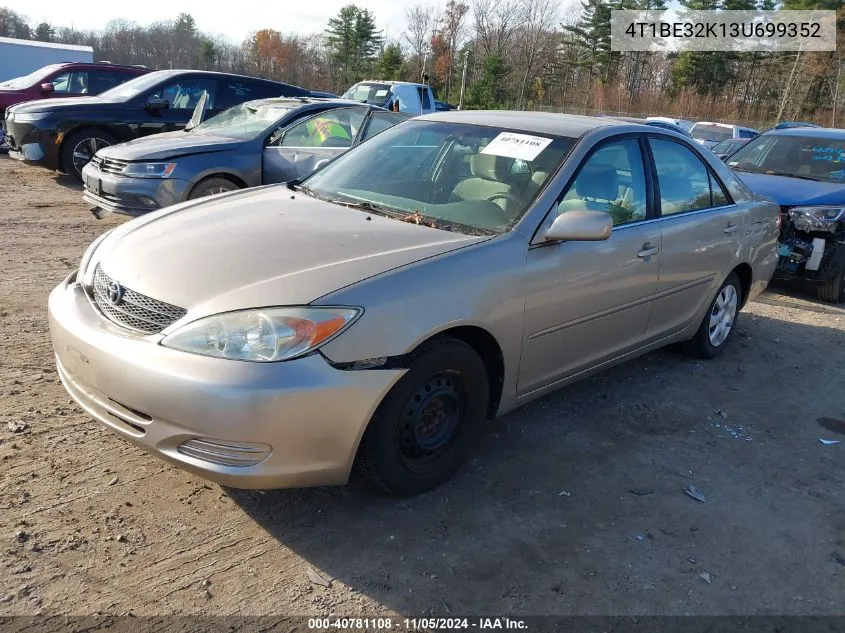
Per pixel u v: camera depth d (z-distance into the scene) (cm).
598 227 333
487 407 345
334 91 6512
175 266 297
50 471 318
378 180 409
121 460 332
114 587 256
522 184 369
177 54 7356
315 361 265
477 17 5884
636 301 415
